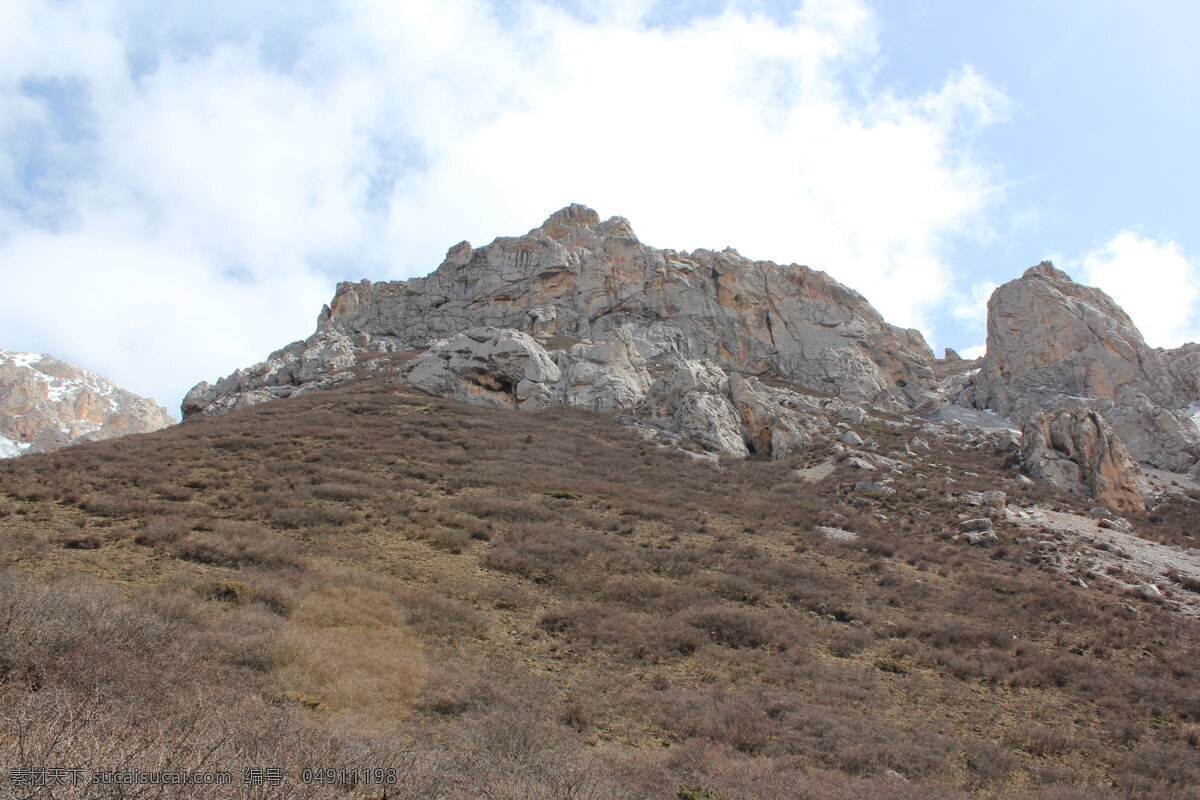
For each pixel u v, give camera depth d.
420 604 18.59
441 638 16.94
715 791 11.12
